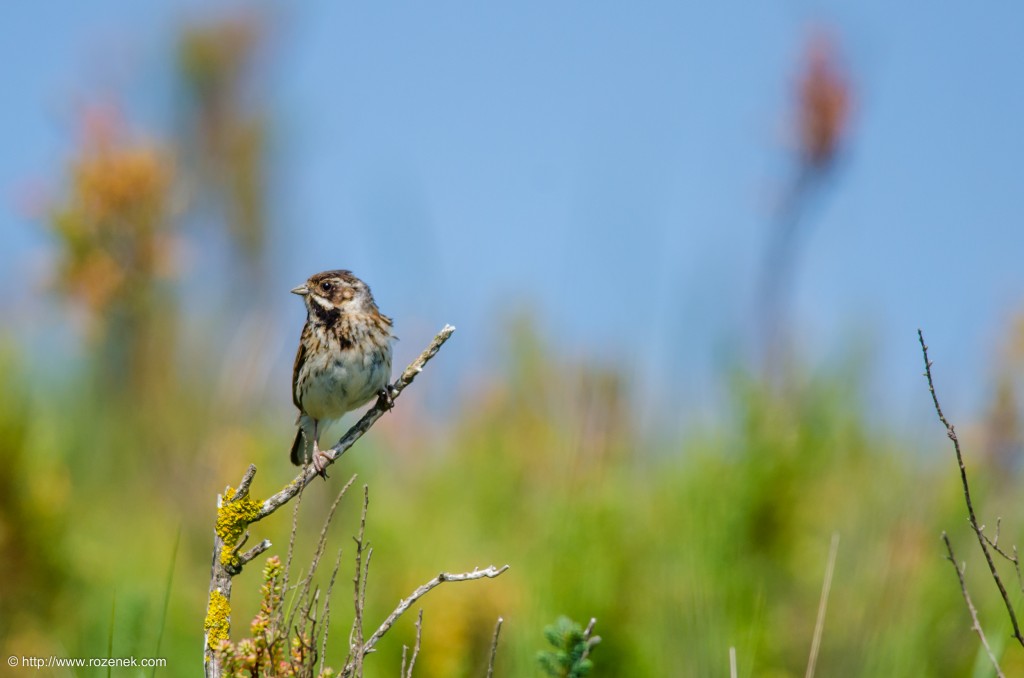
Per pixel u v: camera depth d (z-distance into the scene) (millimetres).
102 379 16281
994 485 11852
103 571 12805
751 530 11828
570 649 7039
